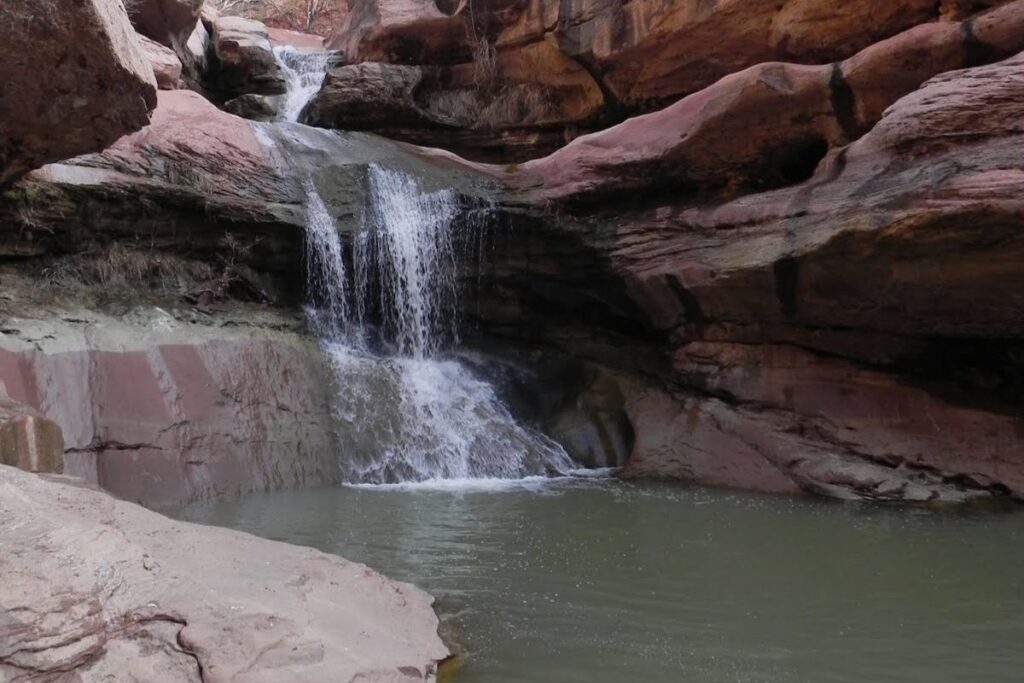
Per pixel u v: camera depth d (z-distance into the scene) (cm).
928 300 780
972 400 845
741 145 947
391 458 926
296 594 360
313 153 1147
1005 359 855
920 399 852
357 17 1670
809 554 574
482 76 1495
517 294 1198
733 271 900
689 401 1010
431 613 418
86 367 748
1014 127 669
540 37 1418
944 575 521
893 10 1006
